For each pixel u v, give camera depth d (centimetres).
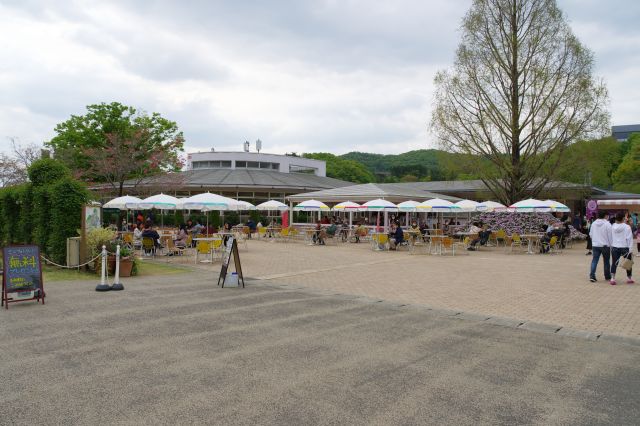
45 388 448
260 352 573
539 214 2823
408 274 1351
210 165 4816
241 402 422
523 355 583
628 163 4575
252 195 3888
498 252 2178
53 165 1496
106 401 420
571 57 2606
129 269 1223
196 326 697
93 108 3228
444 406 422
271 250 2139
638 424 391
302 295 987
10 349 571
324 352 577
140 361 532
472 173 2858
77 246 1294
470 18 2778
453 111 2805
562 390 467
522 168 2717
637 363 558
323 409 410
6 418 382
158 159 2998
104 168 2748
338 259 1764
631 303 935
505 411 414
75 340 613
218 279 1152
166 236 1784
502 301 949
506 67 2717
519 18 2712
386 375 500
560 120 2602
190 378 480
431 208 2344
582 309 875
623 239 1172
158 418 387
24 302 864
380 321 757
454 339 654
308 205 2630
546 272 1421
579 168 2702
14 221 1653
